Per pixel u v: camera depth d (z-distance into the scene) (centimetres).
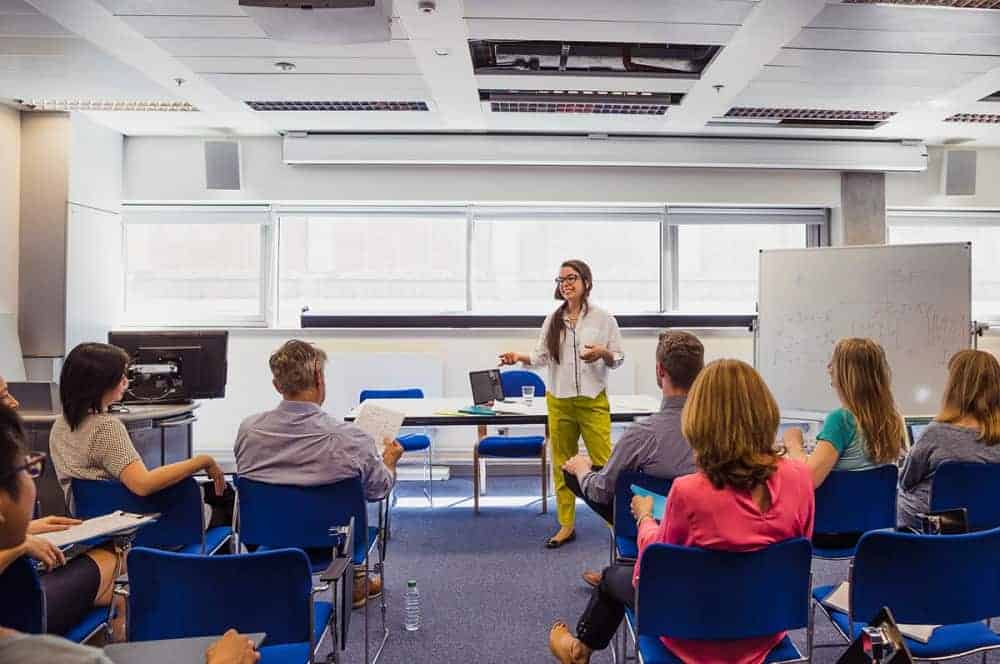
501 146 533
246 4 281
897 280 459
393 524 422
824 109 467
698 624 158
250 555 153
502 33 333
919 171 567
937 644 173
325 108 474
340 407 568
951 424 232
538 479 546
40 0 302
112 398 238
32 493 122
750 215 602
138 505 227
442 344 579
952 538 162
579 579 333
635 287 608
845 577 336
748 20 317
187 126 531
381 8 288
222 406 571
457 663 252
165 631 157
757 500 156
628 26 324
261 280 596
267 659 170
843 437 234
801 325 484
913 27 326
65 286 488
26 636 93
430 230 601
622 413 365
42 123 489
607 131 526
